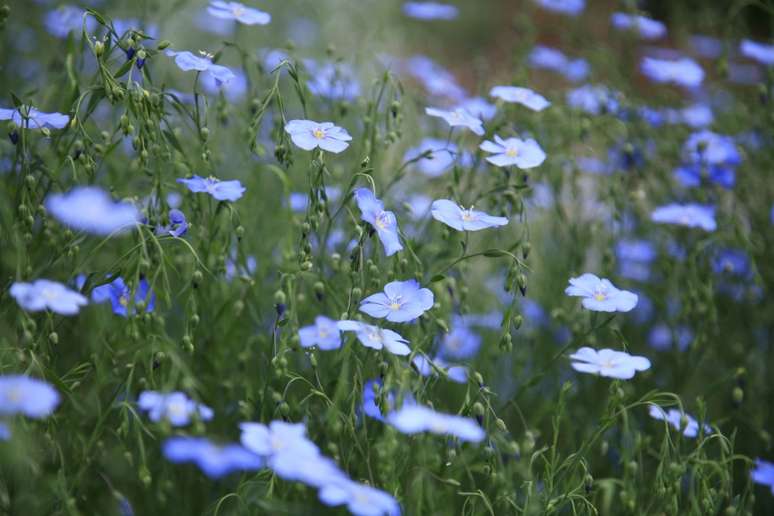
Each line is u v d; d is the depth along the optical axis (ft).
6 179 13.30
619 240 17.85
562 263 17.63
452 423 9.96
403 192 18.02
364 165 12.05
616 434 14.60
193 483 13.10
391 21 26.84
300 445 9.62
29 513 10.69
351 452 11.37
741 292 18.13
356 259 11.54
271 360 11.66
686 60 20.15
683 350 17.31
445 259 14.47
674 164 19.13
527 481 11.18
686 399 16.58
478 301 17.48
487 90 20.33
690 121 19.57
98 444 12.03
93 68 17.66
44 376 10.60
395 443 10.16
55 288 10.43
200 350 13.35
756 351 17.44
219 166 15.53
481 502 11.97
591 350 11.78
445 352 15.64
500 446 12.19
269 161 17.04
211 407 13.35
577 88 20.01
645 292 17.69
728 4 25.82
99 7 19.27
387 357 11.53
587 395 15.67
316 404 12.70
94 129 14.99
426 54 25.35
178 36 25.16
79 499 12.06
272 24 24.66
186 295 13.66
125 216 10.94
